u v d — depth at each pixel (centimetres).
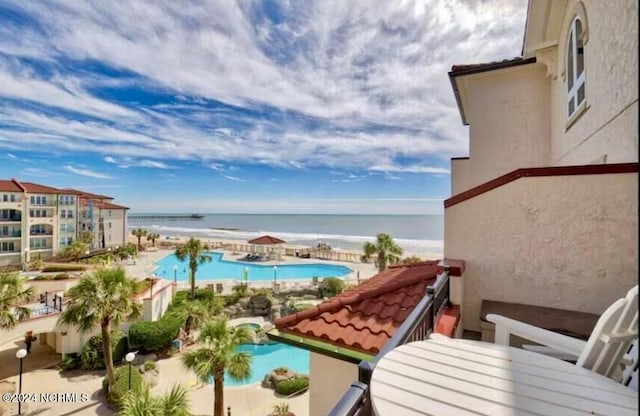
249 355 976
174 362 1478
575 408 147
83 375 1359
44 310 1545
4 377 1345
